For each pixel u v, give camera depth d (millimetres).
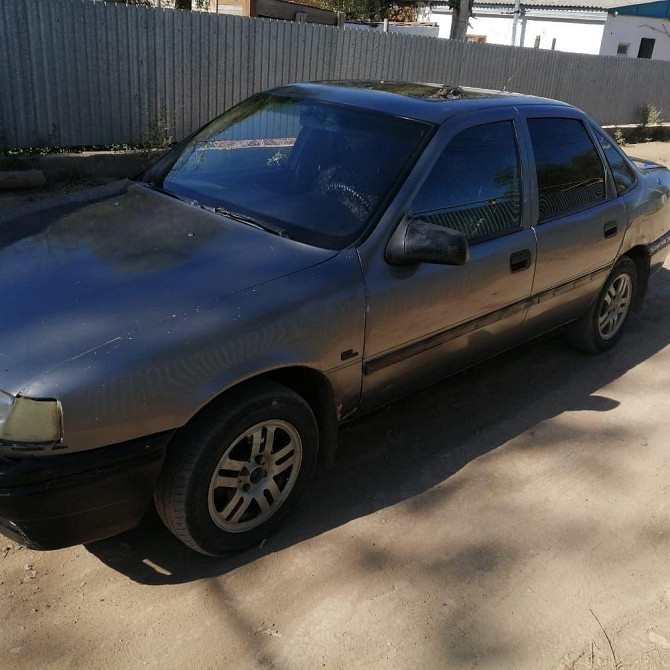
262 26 9945
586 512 3404
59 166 8297
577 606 2842
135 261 2883
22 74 8172
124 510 2545
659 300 6414
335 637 2604
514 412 4297
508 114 3895
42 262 2896
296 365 2834
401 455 3770
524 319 4125
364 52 11469
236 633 2590
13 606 2641
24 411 2283
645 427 4219
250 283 2791
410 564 2988
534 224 3961
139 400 2416
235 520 2869
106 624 2594
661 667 2592
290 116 3814
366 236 3137
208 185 3639
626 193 4824
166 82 9305
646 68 16906
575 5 25484
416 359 3463
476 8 28250
